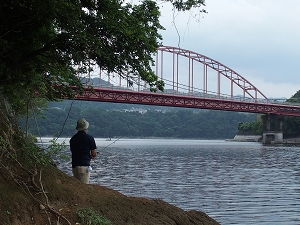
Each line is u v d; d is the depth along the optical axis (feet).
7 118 32.94
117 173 116.37
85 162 34.65
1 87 36.42
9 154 28.76
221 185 92.53
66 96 46.24
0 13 32.48
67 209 28.02
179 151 280.92
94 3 34.12
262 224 51.98
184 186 89.20
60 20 32.76
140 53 36.73
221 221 53.36
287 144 464.65
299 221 53.83
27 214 25.72
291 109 455.22
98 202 30.58
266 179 107.34
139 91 307.17
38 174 29.37
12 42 34.53
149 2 37.09
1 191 25.80
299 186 92.07
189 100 353.10
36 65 37.81
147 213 32.30
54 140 34.76
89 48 34.42
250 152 273.95
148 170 129.18
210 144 474.08
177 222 33.45
